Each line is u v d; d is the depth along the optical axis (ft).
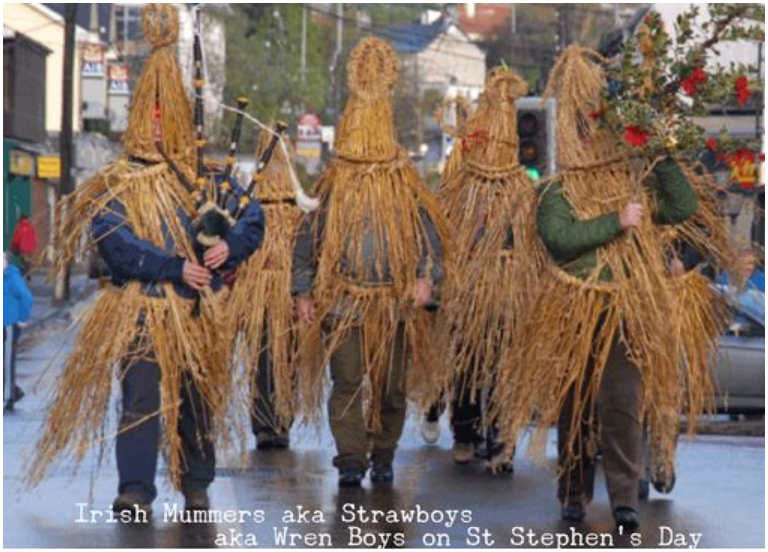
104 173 35.50
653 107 35.55
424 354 42.91
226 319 36.01
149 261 34.53
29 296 62.69
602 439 35.40
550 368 35.17
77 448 35.65
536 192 36.91
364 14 286.46
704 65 35.68
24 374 78.95
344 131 41.88
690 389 38.24
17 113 172.65
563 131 35.99
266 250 47.55
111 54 234.58
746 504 39.68
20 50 173.99
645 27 35.73
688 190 35.55
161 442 36.24
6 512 36.70
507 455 36.99
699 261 39.09
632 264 35.17
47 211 42.65
